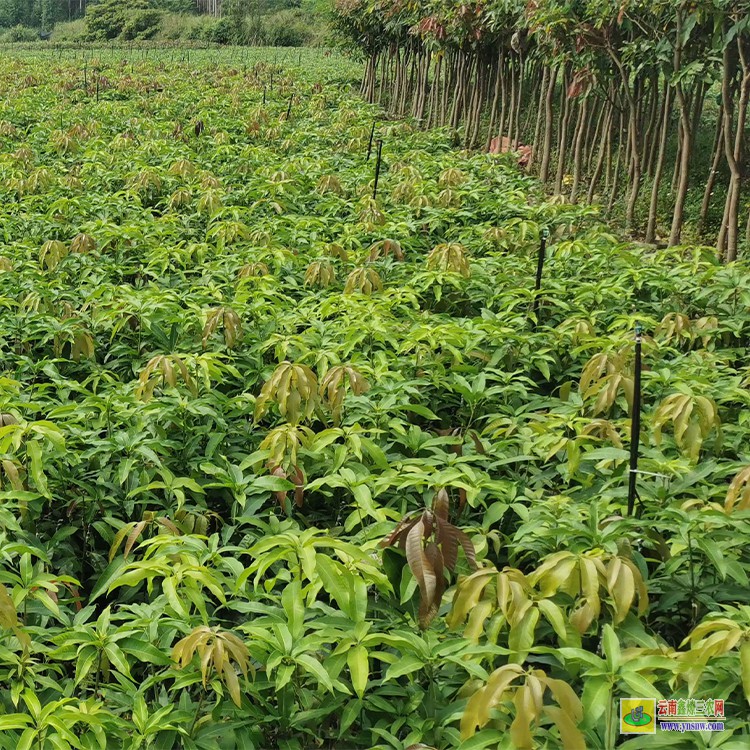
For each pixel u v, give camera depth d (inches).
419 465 160.1
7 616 106.0
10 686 119.1
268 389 159.8
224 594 125.6
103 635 114.0
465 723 90.7
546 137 489.4
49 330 217.5
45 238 332.2
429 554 107.0
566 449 161.6
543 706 87.6
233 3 1985.7
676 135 488.1
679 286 253.1
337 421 166.2
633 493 131.0
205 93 812.0
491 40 561.3
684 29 323.0
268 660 107.7
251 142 566.3
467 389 186.1
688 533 121.6
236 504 154.3
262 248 294.4
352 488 144.6
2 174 435.8
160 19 2183.8
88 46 1941.4
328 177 386.6
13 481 139.4
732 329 223.3
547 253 309.7
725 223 332.2
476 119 610.5
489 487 147.4
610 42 377.7
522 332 233.3
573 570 108.6
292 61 1299.2
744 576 118.5
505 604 102.7
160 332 222.7
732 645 94.0
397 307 241.3
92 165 442.6
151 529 146.5
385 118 773.9
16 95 796.6
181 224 351.9
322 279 261.7
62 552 152.2
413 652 109.2
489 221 349.4
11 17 3184.1
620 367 168.9
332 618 114.1
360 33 895.7
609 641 98.9
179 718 105.5
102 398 182.1
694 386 174.7
